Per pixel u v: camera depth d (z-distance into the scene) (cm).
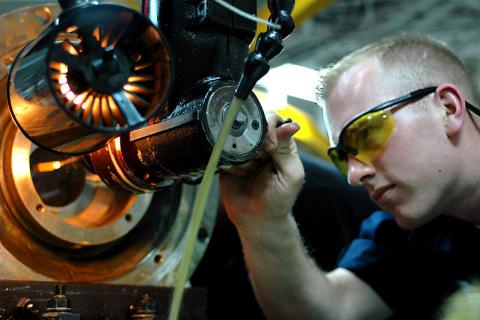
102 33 61
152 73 65
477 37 358
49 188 99
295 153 113
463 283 139
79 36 61
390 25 349
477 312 70
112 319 88
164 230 106
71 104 61
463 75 134
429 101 127
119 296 89
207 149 74
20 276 85
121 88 62
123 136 85
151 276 102
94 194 102
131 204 98
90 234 92
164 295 95
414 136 125
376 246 156
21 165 87
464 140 129
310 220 171
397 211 131
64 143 67
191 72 80
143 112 65
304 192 171
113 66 61
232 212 119
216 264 163
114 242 99
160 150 80
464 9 345
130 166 85
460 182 130
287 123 102
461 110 127
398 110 125
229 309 163
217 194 114
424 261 150
